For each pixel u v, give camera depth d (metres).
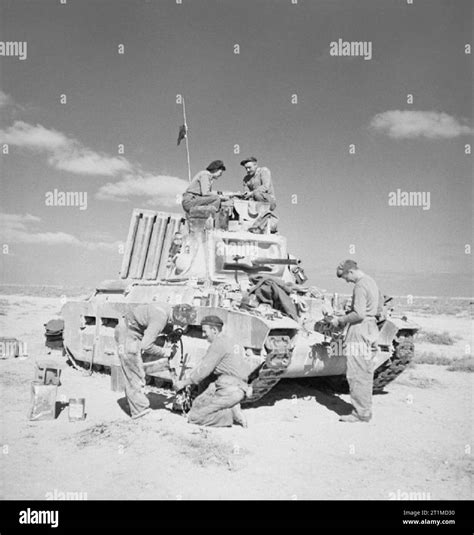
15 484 5.83
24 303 39.69
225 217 11.52
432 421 8.63
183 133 12.45
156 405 9.30
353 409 9.22
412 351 10.27
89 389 10.73
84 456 6.70
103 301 12.34
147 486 5.79
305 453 6.94
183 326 8.76
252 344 8.30
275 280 9.34
